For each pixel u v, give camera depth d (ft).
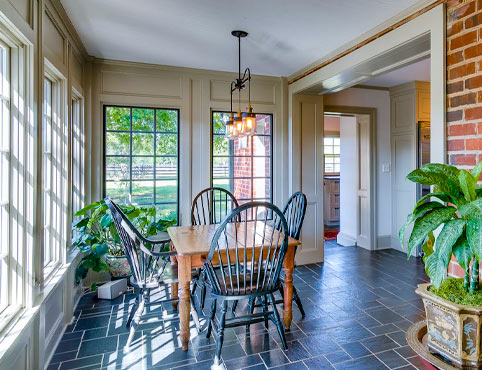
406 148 14.87
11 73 5.41
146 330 7.91
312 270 12.48
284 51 10.30
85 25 8.37
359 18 8.02
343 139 17.57
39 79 5.93
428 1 6.99
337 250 15.65
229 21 8.17
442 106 6.61
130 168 11.68
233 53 10.46
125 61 11.23
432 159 6.87
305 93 13.08
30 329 5.46
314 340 7.32
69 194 8.53
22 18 5.22
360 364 6.42
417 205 4.53
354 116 15.83
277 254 7.41
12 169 5.39
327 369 6.28
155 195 12.00
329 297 9.75
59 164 7.83
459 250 4.35
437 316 4.41
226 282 7.22
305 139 13.43
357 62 9.26
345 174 17.38
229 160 12.98
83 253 10.12
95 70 11.01
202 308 8.87
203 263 6.91
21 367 5.10
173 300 8.00
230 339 7.47
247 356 6.76
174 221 10.91
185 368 6.38
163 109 12.06
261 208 13.23
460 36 6.30
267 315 7.23
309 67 11.73
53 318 7.11
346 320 8.27
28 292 5.52
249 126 8.13
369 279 11.39
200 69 12.19
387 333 7.61
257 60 11.21
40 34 6.00
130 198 11.66
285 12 7.70
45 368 6.35
